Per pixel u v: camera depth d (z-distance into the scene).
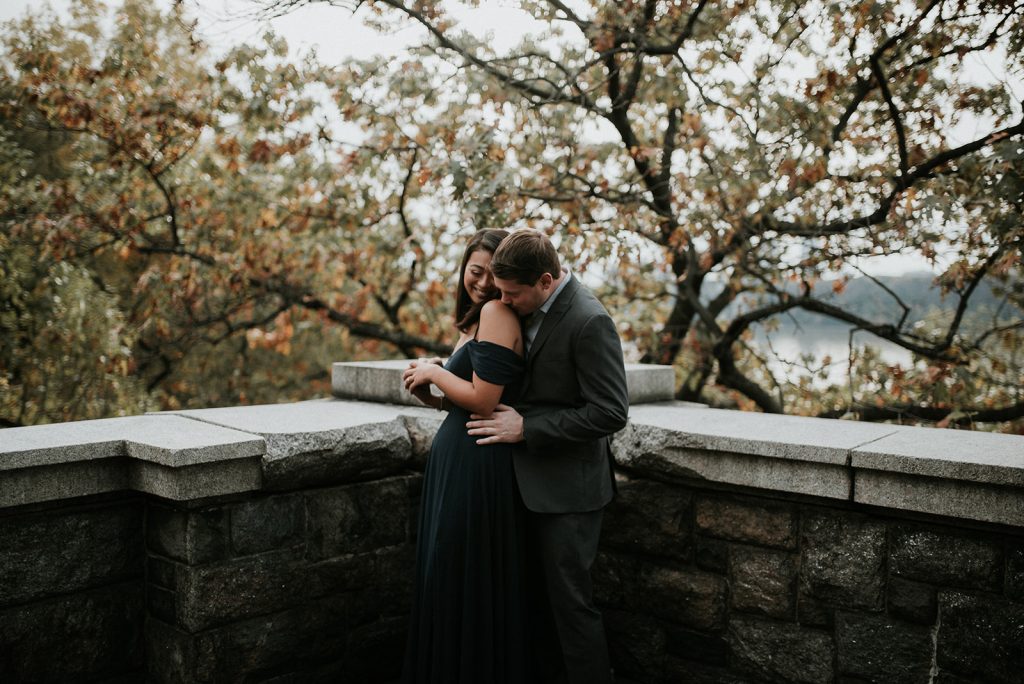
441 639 2.52
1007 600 2.27
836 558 2.57
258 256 7.79
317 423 2.96
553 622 2.71
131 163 7.49
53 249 7.40
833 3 4.96
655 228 6.66
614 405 2.42
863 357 6.19
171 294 7.84
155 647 2.75
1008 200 4.57
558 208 6.23
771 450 2.58
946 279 5.55
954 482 2.28
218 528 2.65
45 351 7.66
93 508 2.68
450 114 5.86
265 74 6.00
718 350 6.80
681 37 5.54
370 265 7.99
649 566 2.99
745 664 2.77
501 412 2.53
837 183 5.89
